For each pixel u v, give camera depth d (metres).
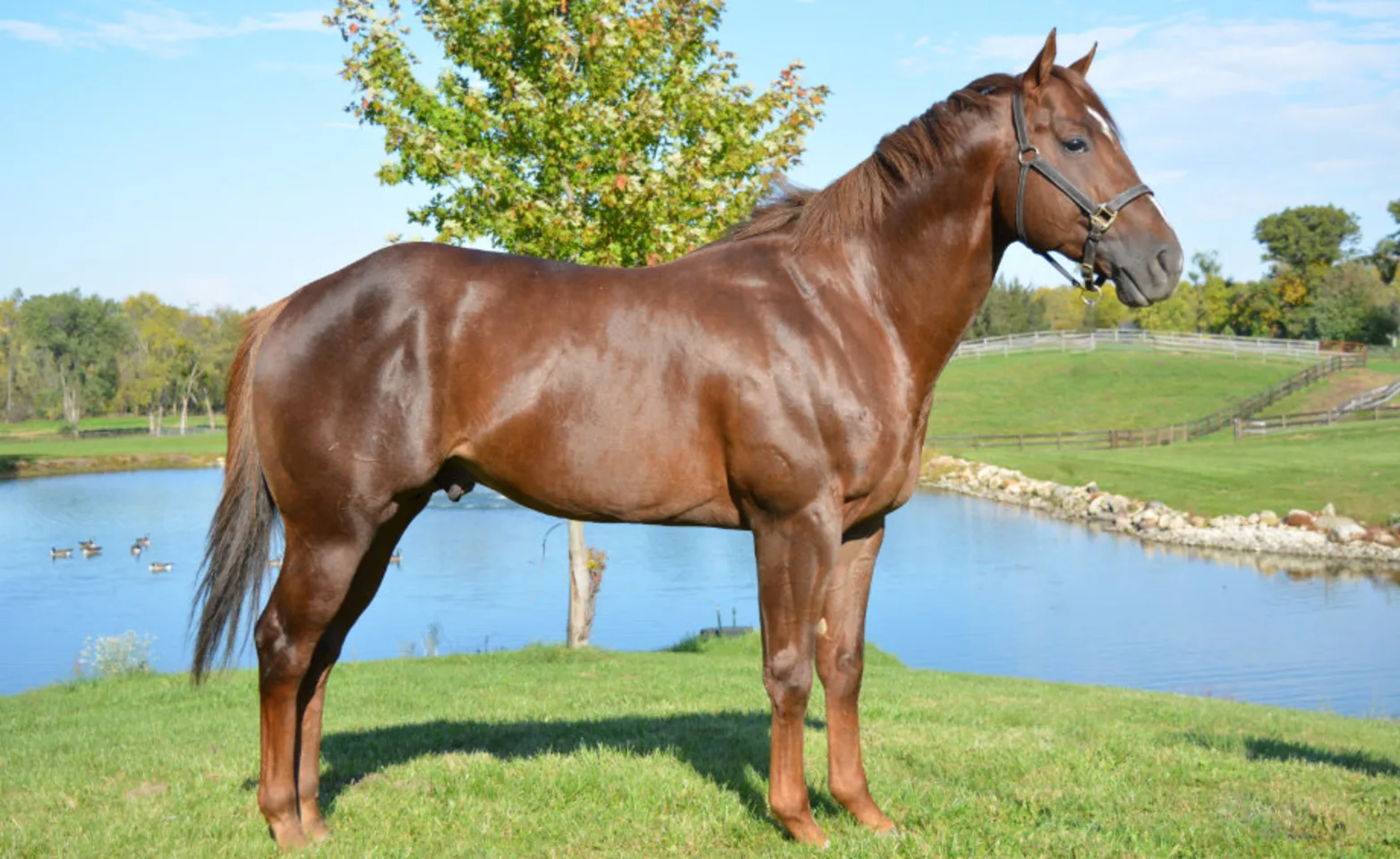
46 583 27.58
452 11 10.46
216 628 4.05
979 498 41.91
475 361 3.93
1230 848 4.06
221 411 125.56
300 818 4.17
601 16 10.23
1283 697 14.15
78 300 111.06
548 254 10.47
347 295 3.99
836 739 4.31
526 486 4.01
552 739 6.02
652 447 3.89
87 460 71.56
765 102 11.01
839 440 3.84
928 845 3.96
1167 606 21.67
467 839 4.17
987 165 4.00
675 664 11.59
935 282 4.03
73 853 4.02
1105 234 3.88
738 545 32.28
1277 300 87.69
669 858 3.98
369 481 3.90
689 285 4.02
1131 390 60.94
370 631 19.84
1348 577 24.48
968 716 7.61
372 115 10.65
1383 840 4.17
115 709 8.73
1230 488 34.66
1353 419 47.97
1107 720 7.81
